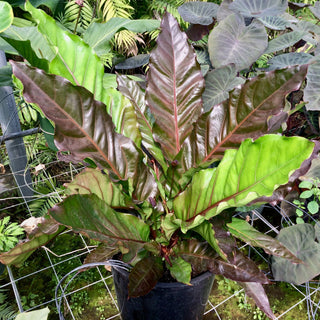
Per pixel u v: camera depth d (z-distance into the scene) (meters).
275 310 1.71
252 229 1.09
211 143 1.03
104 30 1.84
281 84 0.91
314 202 1.53
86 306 1.69
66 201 0.77
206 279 1.09
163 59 1.11
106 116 0.90
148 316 1.16
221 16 1.90
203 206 0.88
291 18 2.11
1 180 2.43
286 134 2.14
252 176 0.75
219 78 1.55
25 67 0.78
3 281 1.81
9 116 1.93
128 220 0.94
